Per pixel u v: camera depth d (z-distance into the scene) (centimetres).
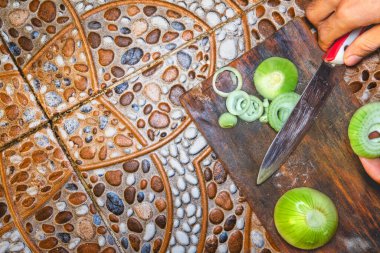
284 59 45
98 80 47
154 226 46
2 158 46
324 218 43
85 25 47
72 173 46
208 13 47
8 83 47
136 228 46
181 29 47
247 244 46
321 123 45
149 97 47
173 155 46
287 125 44
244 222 46
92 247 46
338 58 43
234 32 47
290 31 46
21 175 46
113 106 47
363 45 41
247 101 45
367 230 44
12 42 47
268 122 45
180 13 47
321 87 45
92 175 46
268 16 47
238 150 45
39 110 47
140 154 46
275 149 44
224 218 46
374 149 43
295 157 45
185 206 46
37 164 46
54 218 46
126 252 46
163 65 47
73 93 47
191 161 46
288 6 47
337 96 45
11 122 46
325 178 45
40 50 47
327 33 43
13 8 47
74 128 47
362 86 46
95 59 47
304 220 43
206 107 45
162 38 47
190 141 47
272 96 45
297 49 46
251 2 47
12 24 47
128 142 47
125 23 47
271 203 44
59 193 46
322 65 45
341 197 44
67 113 47
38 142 46
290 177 45
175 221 46
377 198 44
